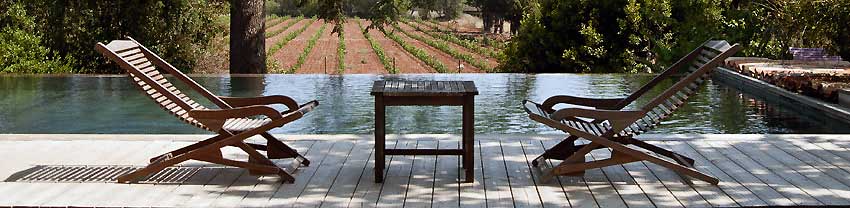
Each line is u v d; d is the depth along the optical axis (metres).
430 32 48.34
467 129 4.58
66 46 16.34
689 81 4.57
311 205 4.14
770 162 5.21
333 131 7.94
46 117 8.91
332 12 17.23
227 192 4.39
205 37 17.88
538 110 4.86
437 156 5.41
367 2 54.28
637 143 5.00
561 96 5.29
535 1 21.94
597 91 11.43
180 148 5.20
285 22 56.22
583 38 17.84
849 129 7.95
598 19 17.52
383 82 5.02
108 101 10.12
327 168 5.03
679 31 16.97
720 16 16.88
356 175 4.83
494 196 4.32
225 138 4.62
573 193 4.38
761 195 4.30
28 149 5.60
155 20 16.81
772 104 9.94
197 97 10.88
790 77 10.27
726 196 4.29
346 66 27.33
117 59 4.55
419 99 4.52
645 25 17.06
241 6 15.68
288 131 7.95
